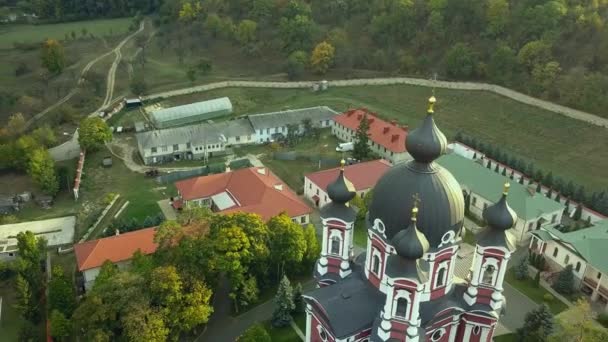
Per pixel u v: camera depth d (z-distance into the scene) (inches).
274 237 3858.3
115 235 4389.8
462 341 3056.1
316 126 7199.8
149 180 5974.4
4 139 6609.3
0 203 5403.5
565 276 4069.9
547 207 4800.7
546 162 6284.5
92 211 5324.8
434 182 2657.5
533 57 7642.7
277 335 3666.3
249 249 3666.3
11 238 4805.6
